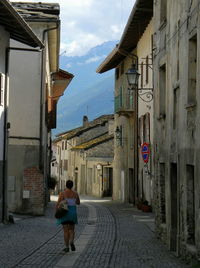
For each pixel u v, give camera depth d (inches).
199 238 423.5
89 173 2317.9
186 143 486.0
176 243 551.5
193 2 460.4
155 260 471.5
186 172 488.1
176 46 544.4
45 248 523.8
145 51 1147.3
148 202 1107.3
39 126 944.9
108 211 1125.7
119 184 1601.9
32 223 783.1
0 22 716.0
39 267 415.5
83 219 925.8
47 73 1118.4
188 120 478.9
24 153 940.6
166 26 611.2
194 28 456.4
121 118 1541.6
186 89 488.1
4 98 755.4
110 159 2095.2
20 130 941.2
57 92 1646.2
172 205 569.3
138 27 1138.7
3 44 743.7
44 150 1023.6
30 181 938.1
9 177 935.7
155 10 697.0
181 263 458.0
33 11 1010.7
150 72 1087.0
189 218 483.8
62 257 472.7
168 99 591.8
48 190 1392.7
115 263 445.7
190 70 479.8
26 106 944.9
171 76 573.9
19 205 935.7
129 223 844.6
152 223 840.3
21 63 951.6
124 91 1477.6
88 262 448.8
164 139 619.8
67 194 509.4
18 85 948.0
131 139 1365.7
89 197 2123.5
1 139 746.8
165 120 614.9
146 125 1118.4
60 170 3105.3
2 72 744.3
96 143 2213.3
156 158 676.1
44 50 956.6
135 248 554.6
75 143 2664.9
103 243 589.6
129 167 1396.4
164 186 645.3
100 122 2701.8
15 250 499.2
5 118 758.5
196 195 437.1
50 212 1053.2
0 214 741.3
